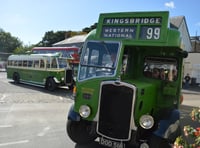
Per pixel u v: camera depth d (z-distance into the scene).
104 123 6.14
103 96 6.13
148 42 6.30
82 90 6.63
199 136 4.63
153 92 6.54
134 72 7.10
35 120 9.93
